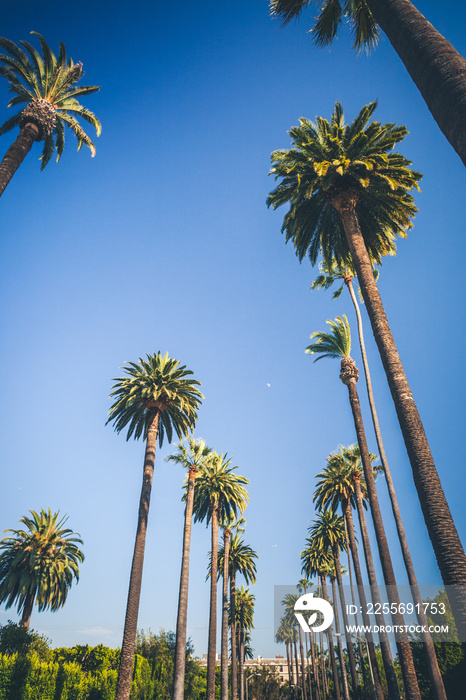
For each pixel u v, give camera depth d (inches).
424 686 1020.5
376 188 724.0
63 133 832.3
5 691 1177.4
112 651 1823.3
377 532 950.4
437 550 355.6
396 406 466.6
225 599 1932.8
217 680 3073.3
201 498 1921.8
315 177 729.0
